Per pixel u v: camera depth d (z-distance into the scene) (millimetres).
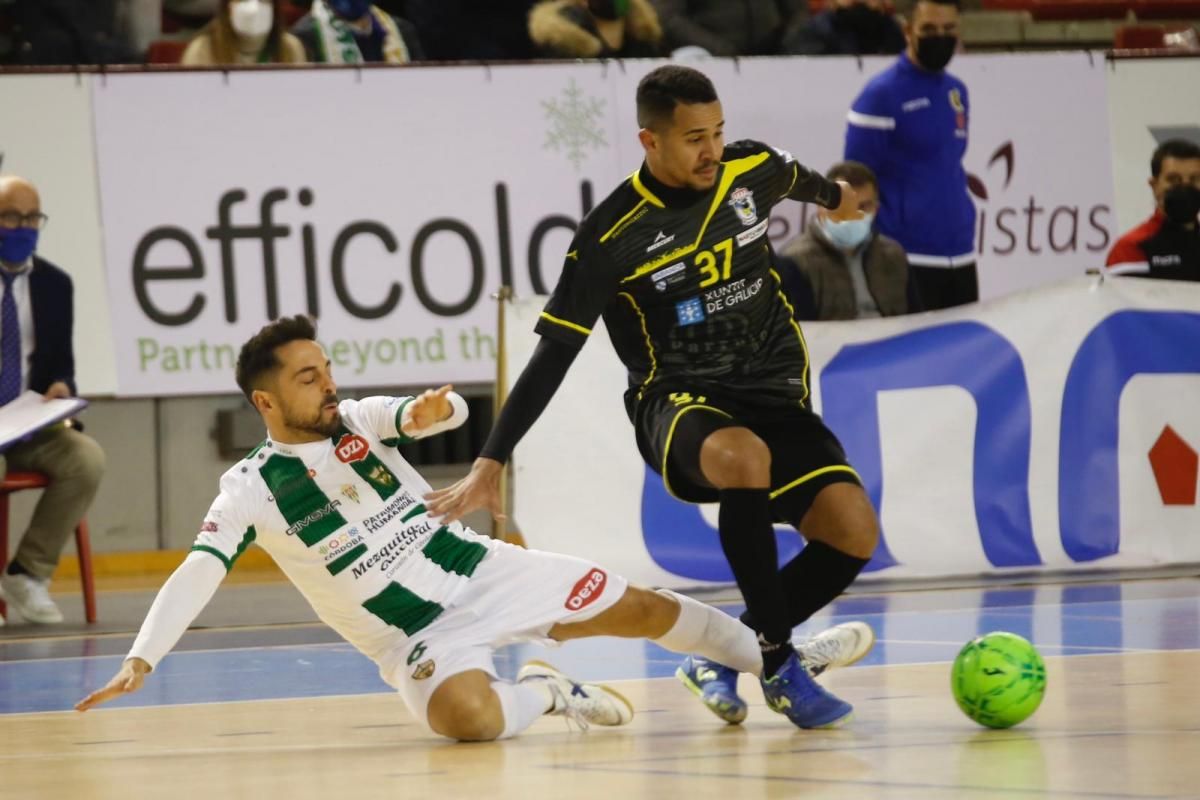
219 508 15375
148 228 33125
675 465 15984
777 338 16766
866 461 30109
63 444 29078
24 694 20141
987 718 14438
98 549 37125
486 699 14867
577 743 14656
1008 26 47656
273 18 35156
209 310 33375
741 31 39812
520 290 34531
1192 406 31438
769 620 15125
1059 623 23578
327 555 15398
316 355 15391
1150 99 37844
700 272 16203
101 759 14680
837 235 30891
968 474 30531
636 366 16766
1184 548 31406
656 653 22000
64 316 30016
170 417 37438
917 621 24422
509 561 15984
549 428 28969
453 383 34344
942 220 34094
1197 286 31469
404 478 15898
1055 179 37219
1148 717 14797
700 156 15656
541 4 37219
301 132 33750
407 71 34156
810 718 14961
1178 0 49406
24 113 32656
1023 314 30828
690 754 13711
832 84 36062
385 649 15523
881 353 30266
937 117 33719
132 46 38906
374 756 14258
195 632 26531
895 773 12266
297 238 33719
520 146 34625
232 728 16609
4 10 39656
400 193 34094
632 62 35219
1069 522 30953
